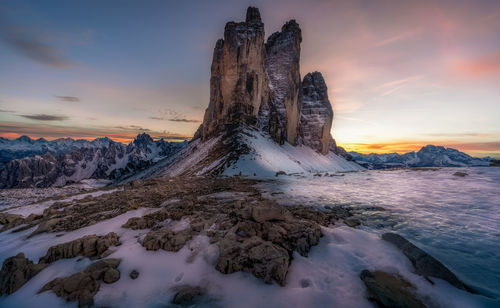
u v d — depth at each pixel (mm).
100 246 6430
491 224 8648
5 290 4996
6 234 9992
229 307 4301
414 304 4137
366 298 4504
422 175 26109
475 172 24188
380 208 11727
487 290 4598
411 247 6027
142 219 8883
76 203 14781
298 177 34562
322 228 7832
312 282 4992
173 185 22703
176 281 5078
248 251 5617
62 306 4426
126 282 5051
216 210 10164
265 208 7605
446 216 9906
